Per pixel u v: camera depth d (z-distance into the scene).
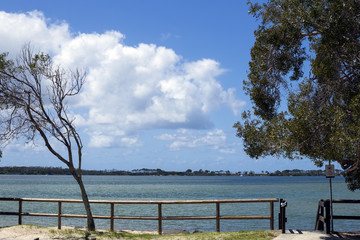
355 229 25.16
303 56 14.99
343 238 12.59
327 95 14.30
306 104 14.11
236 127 16.22
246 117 16.09
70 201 16.19
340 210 38.16
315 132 13.39
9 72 15.38
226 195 67.62
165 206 44.47
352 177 16.11
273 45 14.83
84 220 29.97
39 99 15.62
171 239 13.79
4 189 93.06
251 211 38.50
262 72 16.06
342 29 12.86
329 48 13.26
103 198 59.44
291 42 14.34
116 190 90.25
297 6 14.11
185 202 15.33
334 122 12.93
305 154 13.83
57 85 15.82
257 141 15.63
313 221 29.78
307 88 14.75
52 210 39.38
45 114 15.77
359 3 12.91
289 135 13.96
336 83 13.91
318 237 12.73
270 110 15.93
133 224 27.98
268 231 14.12
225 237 13.48
